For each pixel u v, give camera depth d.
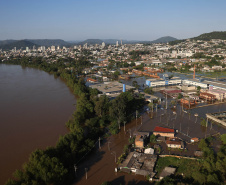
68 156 72.75
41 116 128.62
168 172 67.50
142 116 124.31
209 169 63.91
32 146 92.00
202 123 106.75
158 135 96.75
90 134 95.56
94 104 129.62
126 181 66.56
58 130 107.81
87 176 69.81
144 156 78.19
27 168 64.56
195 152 79.25
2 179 70.38
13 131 107.88
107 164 76.31
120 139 96.00
